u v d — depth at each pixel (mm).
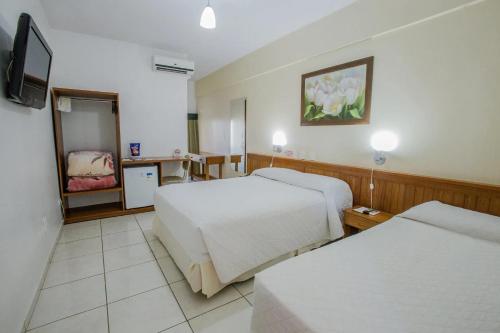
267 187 2697
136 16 2871
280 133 3602
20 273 1483
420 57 2102
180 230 1917
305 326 864
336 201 2430
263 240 1907
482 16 1756
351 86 2635
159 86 3990
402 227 1632
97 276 2016
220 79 5113
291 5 2602
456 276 1108
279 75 3584
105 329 1487
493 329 831
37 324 1513
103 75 3547
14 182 1510
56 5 2637
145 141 3971
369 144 2543
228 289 1888
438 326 841
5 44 1495
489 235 1435
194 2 2566
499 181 1748
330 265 1197
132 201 3502
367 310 912
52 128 2867
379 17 2344
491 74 1743
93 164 3270
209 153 5715
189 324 1540
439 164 2043
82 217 3188
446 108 1975
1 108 1383
